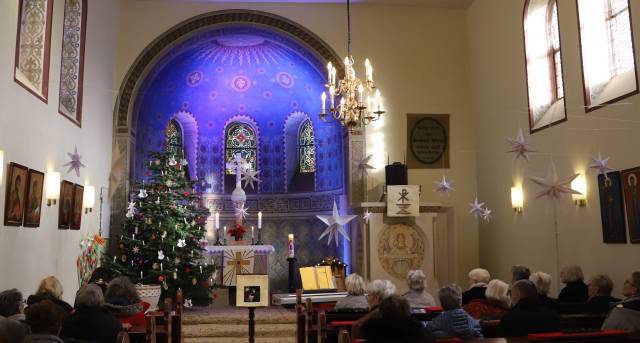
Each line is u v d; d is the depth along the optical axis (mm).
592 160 10078
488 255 14570
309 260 17406
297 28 15258
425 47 15633
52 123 9969
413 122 15328
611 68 10258
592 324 6648
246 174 16531
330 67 10227
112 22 14172
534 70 12531
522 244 12742
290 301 9062
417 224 13594
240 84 17766
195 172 17875
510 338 5086
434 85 15531
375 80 15352
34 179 8945
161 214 13117
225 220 17766
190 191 15102
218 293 14234
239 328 11344
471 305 7141
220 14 15078
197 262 13633
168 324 6324
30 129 8930
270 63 17344
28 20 9758
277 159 18328
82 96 11734
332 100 10203
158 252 12727
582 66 10336
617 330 5297
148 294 12219
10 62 8164
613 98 9547
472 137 15477
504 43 13680
